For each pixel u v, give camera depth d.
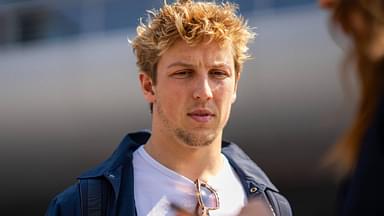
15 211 11.10
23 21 11.34
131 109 9.80
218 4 3.43
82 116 9.99
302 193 9.34
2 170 10.62
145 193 3.41
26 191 10.74
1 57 10.95
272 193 3.61
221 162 3.57
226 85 3.36
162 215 3.36
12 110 10.38
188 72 3.32
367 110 1.82
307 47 8.73
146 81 3.53
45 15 11.32
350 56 1.85
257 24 9.21
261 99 8.87
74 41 10.66
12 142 10.45
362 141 1.80
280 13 9.27
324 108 8.55
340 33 1.90
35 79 10.45
